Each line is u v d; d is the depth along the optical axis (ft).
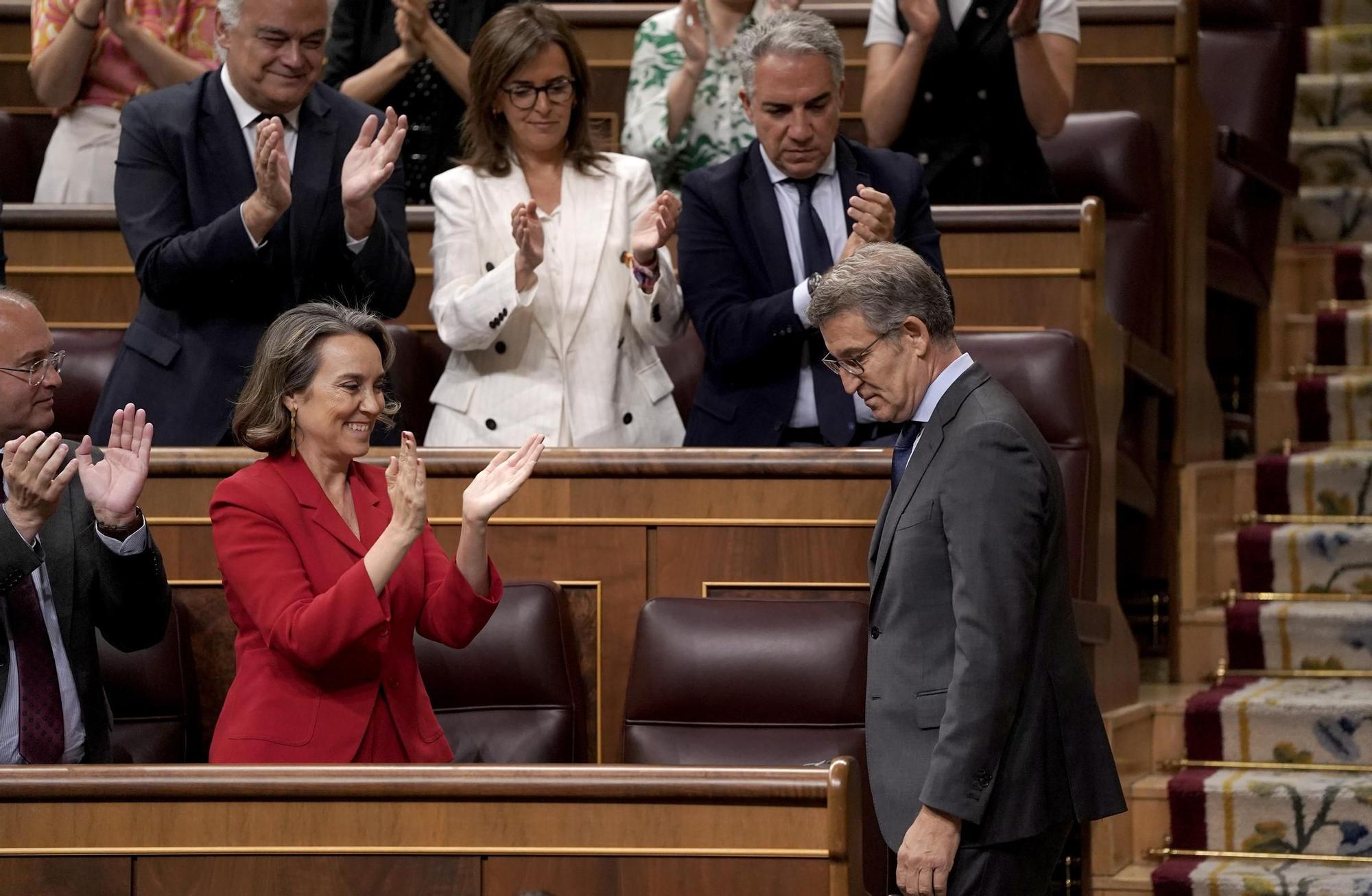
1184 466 56.03
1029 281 48.80
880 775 31.81
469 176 43.65
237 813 30.76
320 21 41.96
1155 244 55.93
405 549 31.04
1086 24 57.88
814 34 41.83
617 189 44.32
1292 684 52.75
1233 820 47.01
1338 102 73.87
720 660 37.47
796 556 40.37
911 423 33.19
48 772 30.81
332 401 32.40
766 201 42.75
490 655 38.37
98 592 33.50
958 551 30.89
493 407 42.86
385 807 30.63
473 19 56.29
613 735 40.73
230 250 39.88
